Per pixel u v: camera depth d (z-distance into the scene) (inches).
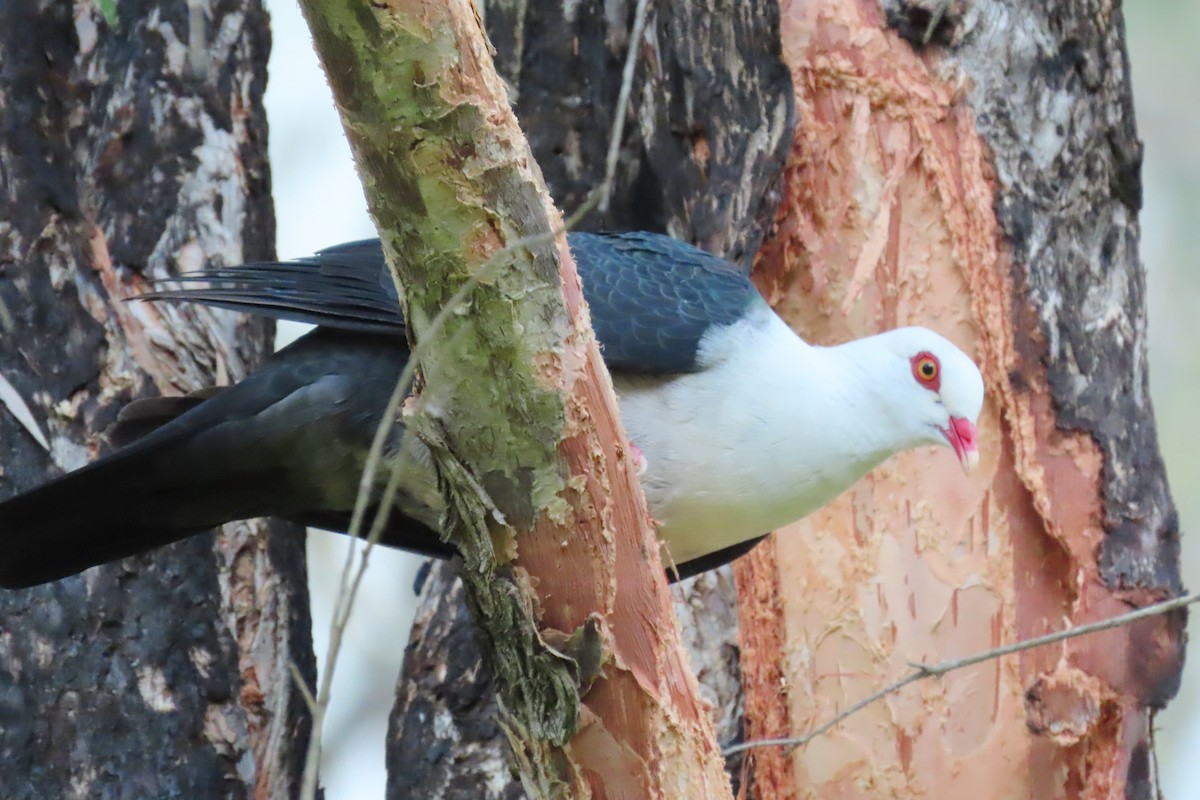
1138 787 415.8
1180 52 803.4
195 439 348.5
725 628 413.7
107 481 345.4
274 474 366.9
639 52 421.1
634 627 265.0
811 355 383.2
